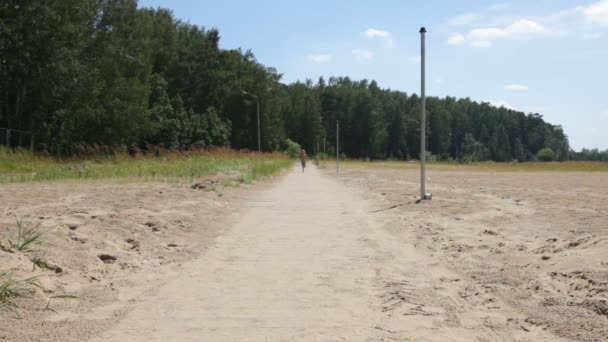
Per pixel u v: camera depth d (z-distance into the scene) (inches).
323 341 182.5
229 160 1430.9
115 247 329.1
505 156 7411.4
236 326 198.7
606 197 721.6
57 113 1755.7
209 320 206.2
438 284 263.4
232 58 3769.7
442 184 1089.4
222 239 398.0
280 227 461.1
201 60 3408.0
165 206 529.3
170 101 2874.0
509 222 464.1
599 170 2632.9
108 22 1998.0
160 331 192.9
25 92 1676.9
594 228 403.9
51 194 631.2
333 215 545.6
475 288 253.4
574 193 808.3
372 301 233.0
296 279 274.4
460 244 367.6
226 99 3767.2
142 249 338.6
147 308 222.2
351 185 1037.8
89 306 223.6
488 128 7716.5
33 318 203.3
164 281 269.7
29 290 226.7
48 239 303.9
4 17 1578.5
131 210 474.9
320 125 5482.3
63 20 1689.2
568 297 228.1
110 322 203.0
